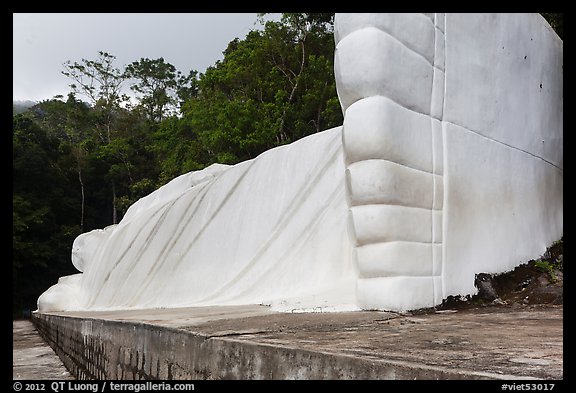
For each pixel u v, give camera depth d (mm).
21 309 28547
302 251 8445
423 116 5531
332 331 3352
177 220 11398
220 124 19703
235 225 10023
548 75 7820
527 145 7121
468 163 5945
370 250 5125
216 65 26094
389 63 5188
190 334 3436
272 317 4672
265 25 21156
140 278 11562
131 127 35750
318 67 19734
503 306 5465
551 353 2236
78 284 15562
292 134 20000
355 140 5152
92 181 34906
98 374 5969
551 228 7484
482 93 6320
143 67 38531
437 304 5281
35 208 30438
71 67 36719
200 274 10148
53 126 38938
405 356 2162
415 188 5305
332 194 8656
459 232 5703
